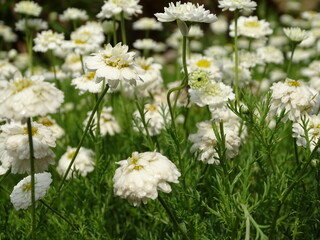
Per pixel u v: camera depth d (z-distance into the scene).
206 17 0.29
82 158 0.43
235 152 0.35
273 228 0.30
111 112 0.50
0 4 0.94
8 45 0.97
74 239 0.35
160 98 0.49
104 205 0.38
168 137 0.36
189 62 0.47
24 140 0.27
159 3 1.06
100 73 0.28
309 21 0.73
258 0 0.98
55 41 0.50
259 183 0.37
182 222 0.33
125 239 0.41
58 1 0.99
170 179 0.28
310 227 0.35
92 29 0.51
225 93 0.33
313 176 0.38
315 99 0.33
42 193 0.30
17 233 0.37
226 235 0.33
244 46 0.82
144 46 0.63
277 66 0.86
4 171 0.32
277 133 0.36
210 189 0.37
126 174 0.28
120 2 0.44
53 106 0.25
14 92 0.25
